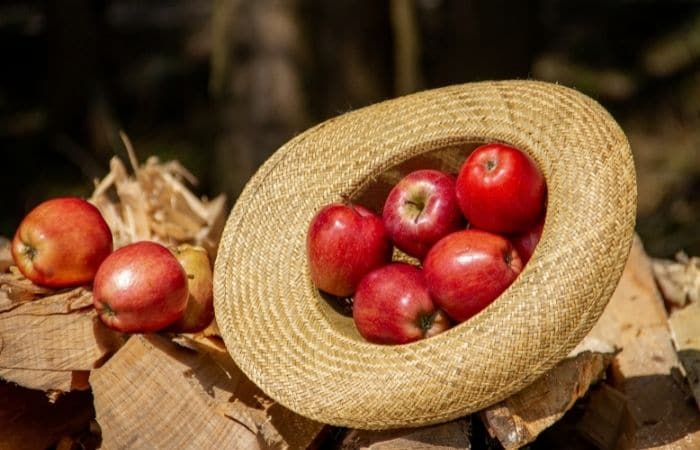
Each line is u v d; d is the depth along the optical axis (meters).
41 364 1.35
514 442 1.27
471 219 1.31
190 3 4.35
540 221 1.30
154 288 1.32
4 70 3.84
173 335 1.36
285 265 1.37
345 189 1.39
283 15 2.63
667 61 3.75
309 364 1.29
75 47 3.41
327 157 1.40
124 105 3.72
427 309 1.30
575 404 1.44
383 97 2.70
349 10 2.62
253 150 2.69
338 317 1.36
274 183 1.40
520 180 1.28
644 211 3.07
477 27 2.86
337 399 1.26
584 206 1.25
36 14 4.00
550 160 1.29
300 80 2.65
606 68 3.83
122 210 1.69
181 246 1.43
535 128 1.32
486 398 1.24
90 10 3.45
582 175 1.27
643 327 1.53
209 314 1.41
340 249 1.33
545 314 1.23
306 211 1.38
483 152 1.30
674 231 2.93
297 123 2.66
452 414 1.25
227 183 2.75
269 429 1.31
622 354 1.50
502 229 1.30
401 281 1.30
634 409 1.42
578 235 1.25
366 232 1.33
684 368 1.43
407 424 1.25
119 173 1.70
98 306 1.33
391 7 2.70
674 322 1.51
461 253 1.28
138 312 1.32
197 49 3.97
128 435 1.31
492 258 1.27
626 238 1.25
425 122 1.38
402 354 1.26
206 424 1.30
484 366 1.23
